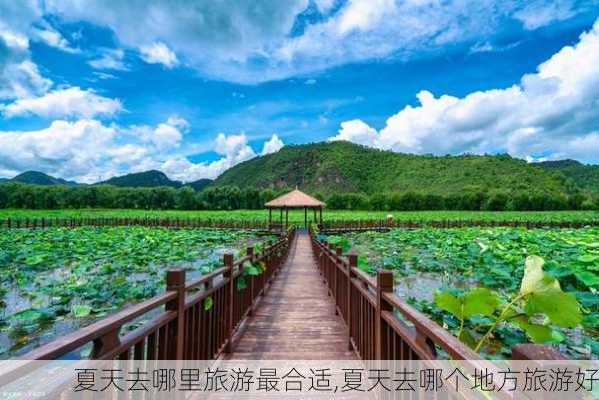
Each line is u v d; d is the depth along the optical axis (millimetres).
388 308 2146
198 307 2422
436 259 8422
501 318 1430
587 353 3094
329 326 4195
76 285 5094
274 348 3455
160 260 8125
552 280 1324
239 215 36156
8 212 35562
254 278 5031
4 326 4074
